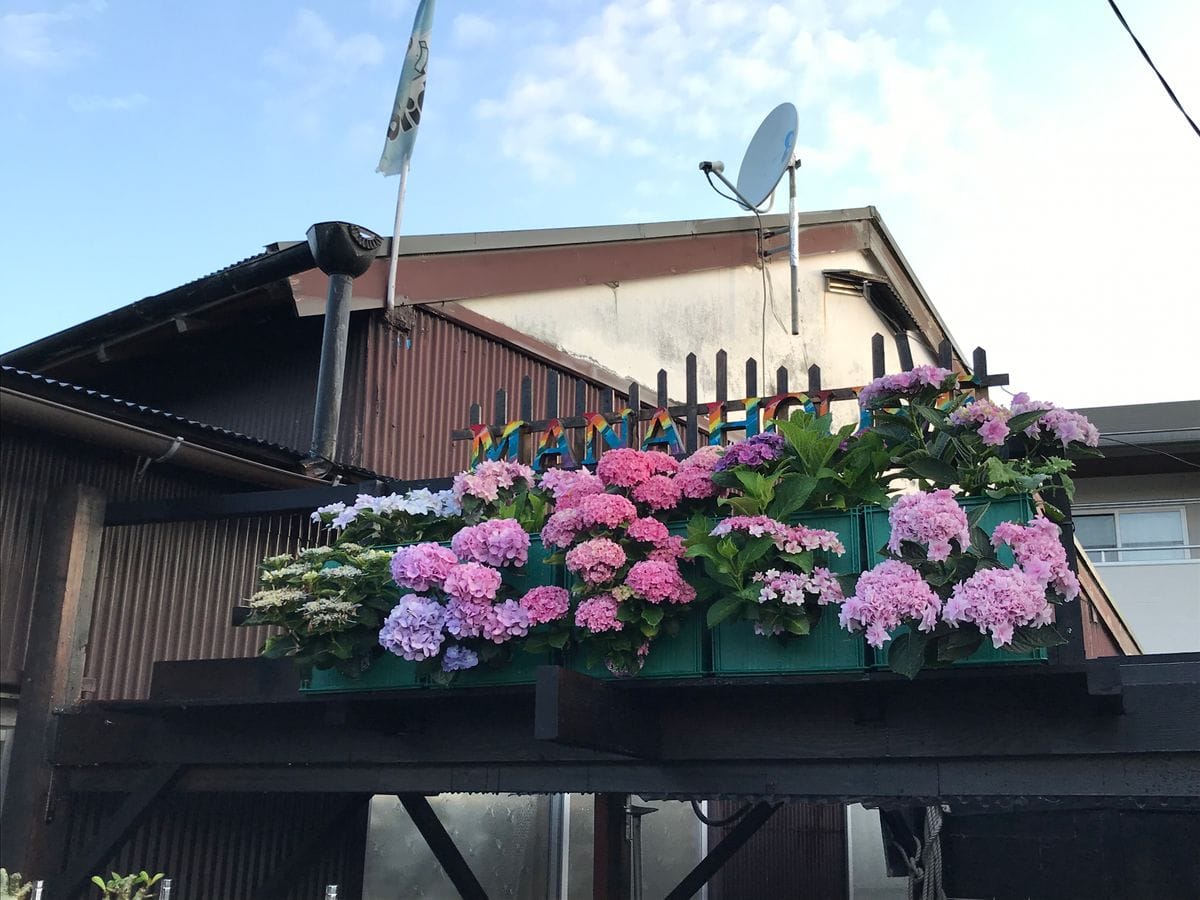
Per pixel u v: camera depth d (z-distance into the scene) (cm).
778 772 304
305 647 328
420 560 314
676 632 295
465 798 569
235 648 456
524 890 596
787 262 973
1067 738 275
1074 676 268
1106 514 1215
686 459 330
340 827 472
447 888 550
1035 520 273
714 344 882
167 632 429
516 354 707
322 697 335
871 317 1088
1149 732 269
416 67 611
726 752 305
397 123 614
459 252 664
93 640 401
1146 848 450
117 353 642
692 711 312
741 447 308
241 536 466
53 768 375
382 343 612
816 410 336
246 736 368
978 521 276
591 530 310
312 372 625
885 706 294
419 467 618
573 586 305
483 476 349
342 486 386
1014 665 264
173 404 697
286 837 474
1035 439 292
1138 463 1166
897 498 286
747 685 290
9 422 357
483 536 321
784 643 288
